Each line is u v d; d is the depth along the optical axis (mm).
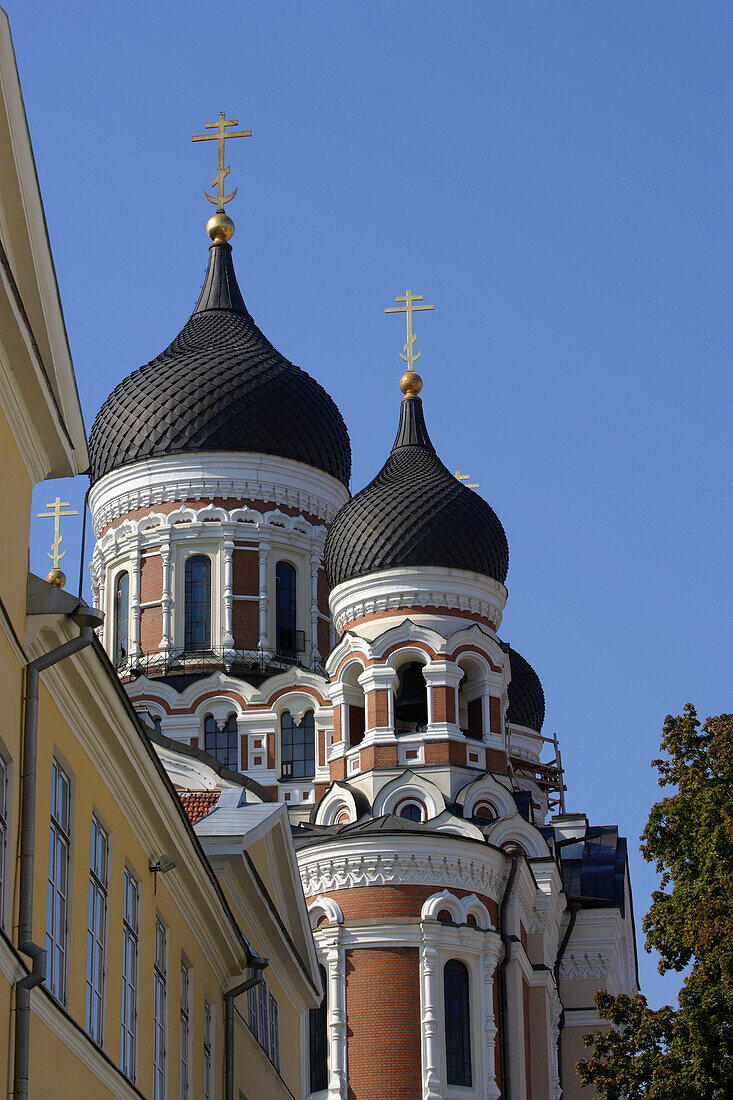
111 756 26031
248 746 67188
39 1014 21797
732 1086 41688
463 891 60812
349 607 66062
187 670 68750
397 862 60312
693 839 45344
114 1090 25578
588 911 69812
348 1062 58719
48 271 21969
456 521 65812
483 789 63438
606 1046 44594
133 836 27859
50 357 22828
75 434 24250
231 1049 34875
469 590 65750
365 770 63562
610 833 75875
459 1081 58875
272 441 71562
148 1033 28344
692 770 45969
